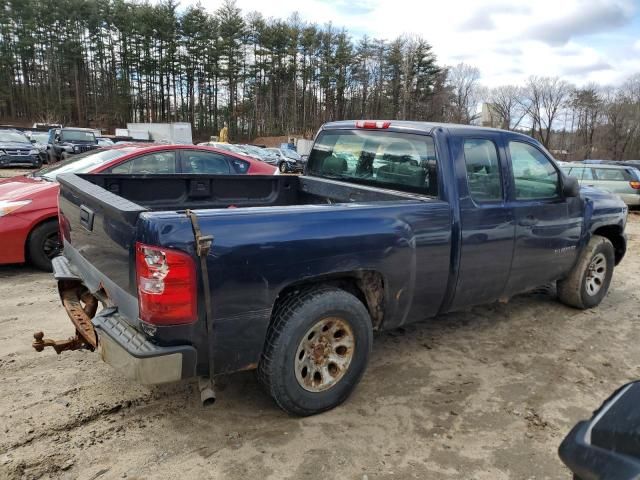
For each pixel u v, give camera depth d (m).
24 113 77.00
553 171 4.38
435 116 78.94
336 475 2.61
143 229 2.39
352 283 3.32
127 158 6.16
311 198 4.75
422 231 3.35
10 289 5.30
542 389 3.61
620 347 4.41
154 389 3.37
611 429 1.51
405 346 4.25
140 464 2.63
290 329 2.81
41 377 3.46
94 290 3.05
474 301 3.93
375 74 81.38
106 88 76.94
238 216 2.62
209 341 2.55
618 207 5.28
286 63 80.88
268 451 2.77
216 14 77.06
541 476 2.68
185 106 79.81
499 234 3.84
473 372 3.82
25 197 5.76
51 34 74.44
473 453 2.84
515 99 68.56
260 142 74.50
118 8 74.19
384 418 3.14
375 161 4.15
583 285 5.10
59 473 2.53
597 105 64.62
